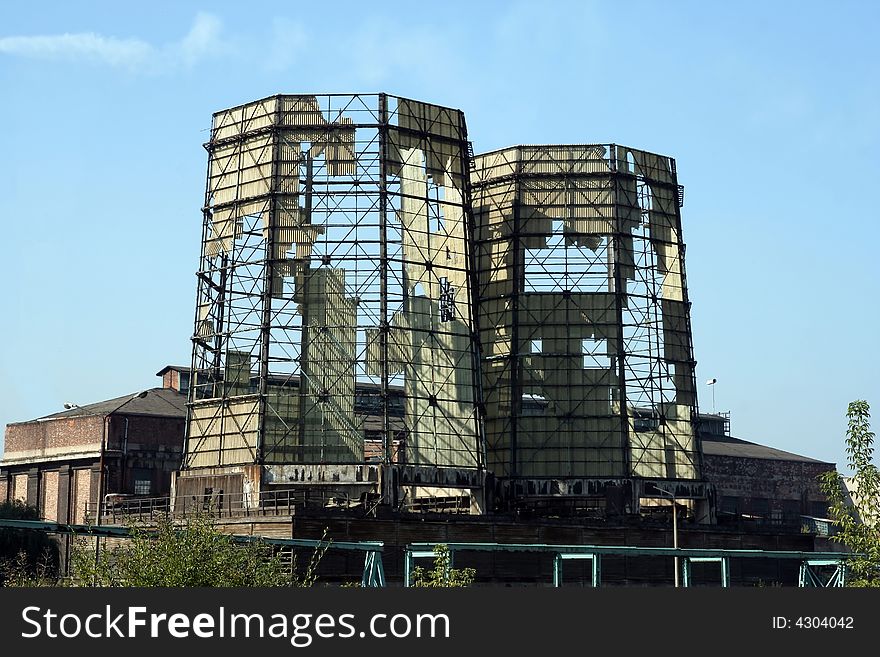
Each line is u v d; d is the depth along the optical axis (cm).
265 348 8331
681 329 10062
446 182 9012
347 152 8662
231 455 8356
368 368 8312
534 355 9881
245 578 4434
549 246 10019
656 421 10794
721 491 13462
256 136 8844
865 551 3844
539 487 9588
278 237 8538
